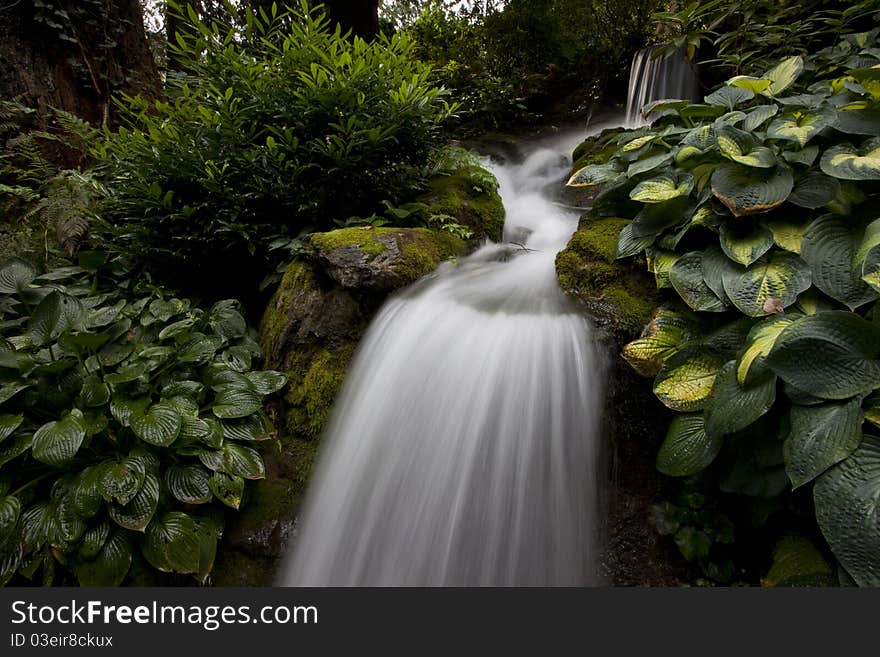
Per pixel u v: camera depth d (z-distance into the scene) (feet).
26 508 5.74
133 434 6.25
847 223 5.16
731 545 5.54
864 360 4.18
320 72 9.02
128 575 5.69
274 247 8.99
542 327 6.39
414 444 6.42
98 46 14.12
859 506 3.76
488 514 5.94
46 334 6.74
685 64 18.20
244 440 6.81
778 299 5.11
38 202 10.57
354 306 7.87
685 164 6.60
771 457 4.85
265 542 6.55
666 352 5.61
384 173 10.00
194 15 9.26
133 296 9.25
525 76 27.22
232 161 9.02
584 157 15.16
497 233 11.23
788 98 6.62
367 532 6.41
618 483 6.05
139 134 9.09
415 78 9.76
